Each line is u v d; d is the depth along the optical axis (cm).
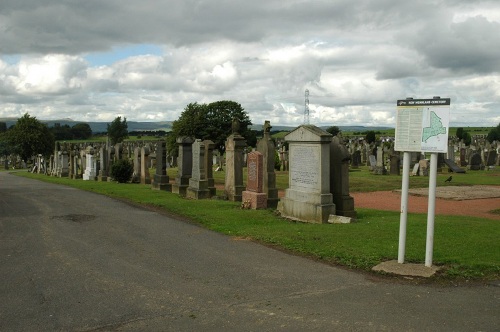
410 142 783
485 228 1142
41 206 1666
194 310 600
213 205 1672
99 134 15975
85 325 551
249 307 609
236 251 941
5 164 7131
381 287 693
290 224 1287
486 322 554
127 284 714
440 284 709
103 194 2136
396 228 1141
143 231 1172
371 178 2997
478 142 7494
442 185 2658
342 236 1047
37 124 7756
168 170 4184
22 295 664
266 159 1723
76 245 999
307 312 589
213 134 7300
